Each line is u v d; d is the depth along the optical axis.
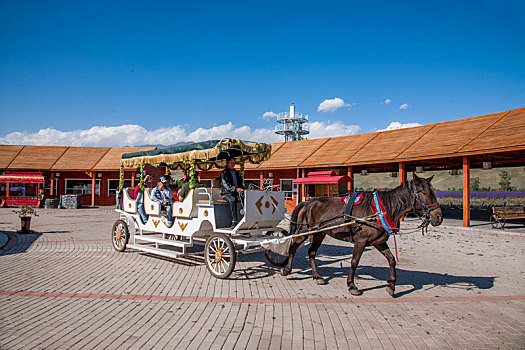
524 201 37.78
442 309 5.79
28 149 34.28
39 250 10.64
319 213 7.45
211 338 4.55
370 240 6.58
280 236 8.27
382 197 6.71
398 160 18.97
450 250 11.20
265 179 27.58
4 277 7.48
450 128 19.89
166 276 7.72
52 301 5.94
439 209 6.30
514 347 4.45
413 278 7.74
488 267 8.84
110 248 11.02
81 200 30.31
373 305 5.94
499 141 15.48
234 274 7.98
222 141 7.84
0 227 16.27
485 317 5.45
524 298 6.38
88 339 4.46
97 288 6.73
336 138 27.08
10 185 30.77
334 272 8.30
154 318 5.22
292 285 7.12
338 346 4.41
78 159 33.06
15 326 4.85
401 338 4.66
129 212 10.41
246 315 5.40
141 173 10.01
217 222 7.84
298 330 4.87
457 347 4.43
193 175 8.30
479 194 47.28
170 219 8.92
